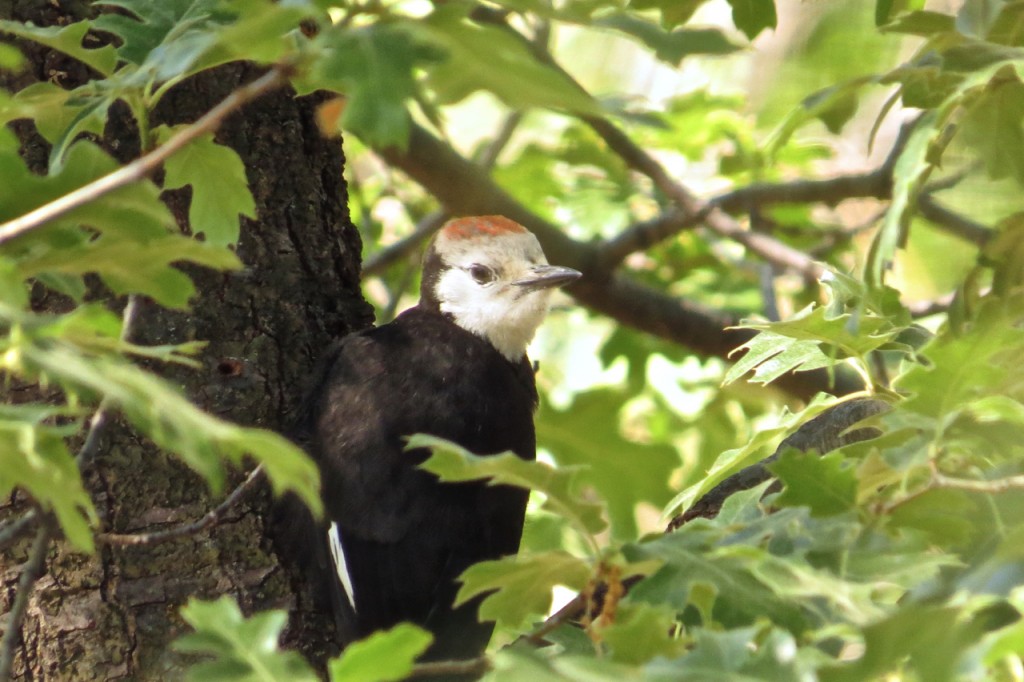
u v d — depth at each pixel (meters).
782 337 6.13
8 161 4.25
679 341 12.66
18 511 6.59
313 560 7.39
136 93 5.08
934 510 4.66
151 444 6.89
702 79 13.24
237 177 5.68
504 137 13.16
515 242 9.80
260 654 4.10
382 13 3.88
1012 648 3.61
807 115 5.76
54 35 5.09
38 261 4.25
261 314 7.69
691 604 4.95
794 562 4.38
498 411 8.45
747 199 11.95
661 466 13.38
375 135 3.56
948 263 10.41
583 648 5.04
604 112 3.53
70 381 3.89
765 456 6.08
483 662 4.52
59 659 6.54
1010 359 4.96
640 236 12.21
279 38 4.08
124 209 4.16
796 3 7.32
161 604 6.77
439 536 7.80
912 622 3.89
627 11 6.57
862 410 7.35
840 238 12.65
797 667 3.88
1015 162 5.72
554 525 12.45
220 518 6.54
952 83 5.63
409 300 15.48
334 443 7.84
